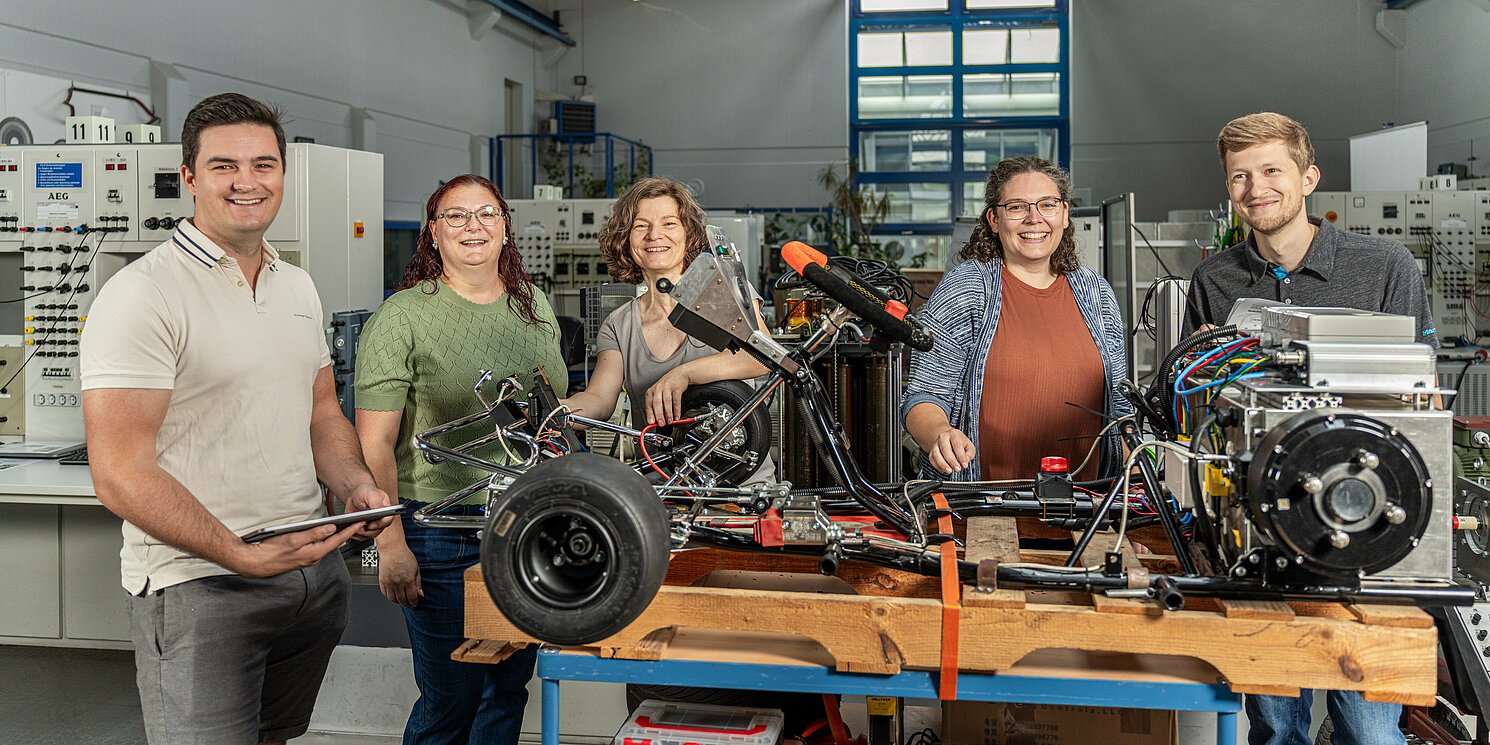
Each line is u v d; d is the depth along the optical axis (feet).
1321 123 34.40
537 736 8.47
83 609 11.04
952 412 6.56
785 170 37.70
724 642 4.82
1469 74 29.32
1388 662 4.03
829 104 37.27
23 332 11.36
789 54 37.40
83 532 10.97
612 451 8.18
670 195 7.13
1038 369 6.43
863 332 4.84
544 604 3.75
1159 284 11.76
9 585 11.14
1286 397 4.04
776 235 36.99
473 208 6.19
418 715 6.47
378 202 12.62
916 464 9.45
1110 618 4.21
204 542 4.68
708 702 6.10
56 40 18.44
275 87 24.12
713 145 38.01
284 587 5.25
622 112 38.45
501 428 4.96
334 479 5.64
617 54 38.34
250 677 5.23
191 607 4.95
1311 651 4.08
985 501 5.12
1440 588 4.01
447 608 6.17
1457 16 29.89
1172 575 4.33
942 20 36.63
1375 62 33.76
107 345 4.59
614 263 7.33
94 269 11.12
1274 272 6.32
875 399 9.16
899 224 37.73
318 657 5.80
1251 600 4.25
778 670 4.57
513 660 6.37
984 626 4.29
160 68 20.66
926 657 4.36
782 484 4.91
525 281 6.74
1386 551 3.75
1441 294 20.29
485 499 6.16
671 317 4.73
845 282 4.45
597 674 4.67
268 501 5.24
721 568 5.21
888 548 4.59
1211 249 14.21
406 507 6.17
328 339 10.65
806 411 4.87
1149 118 35.68
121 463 4.57
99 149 11.02
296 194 11.09
